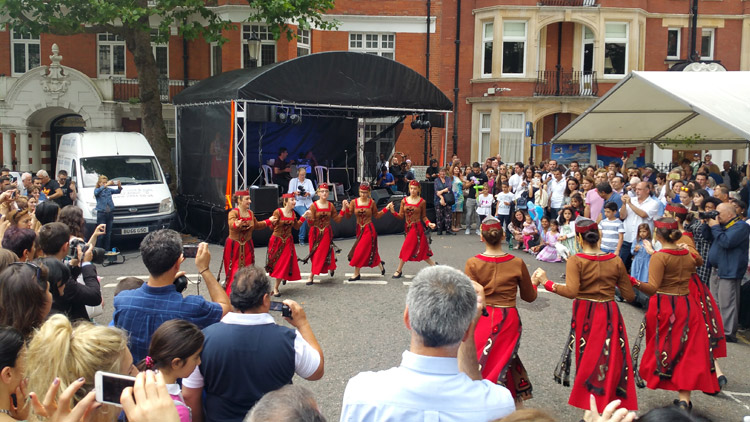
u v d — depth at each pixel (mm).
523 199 14961
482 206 16109
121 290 4406
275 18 16531
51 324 2826
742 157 24750
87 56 23938
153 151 16391
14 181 15766
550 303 9570
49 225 4922
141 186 14516
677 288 5895
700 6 24734
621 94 11859
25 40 23922
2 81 22625
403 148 24859
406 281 10891
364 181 20547
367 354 7133
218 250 14078
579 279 5375
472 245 14898
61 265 4391
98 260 5277
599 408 5203
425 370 2588
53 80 22516
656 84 9867
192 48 23688
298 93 14500
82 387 2729
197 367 3502
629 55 24172
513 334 5367
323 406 5738
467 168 19359
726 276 7867
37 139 23906
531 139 22625
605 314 5355
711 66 21578
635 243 9820
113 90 23125
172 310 3967
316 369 3666
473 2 24453
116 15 14672
